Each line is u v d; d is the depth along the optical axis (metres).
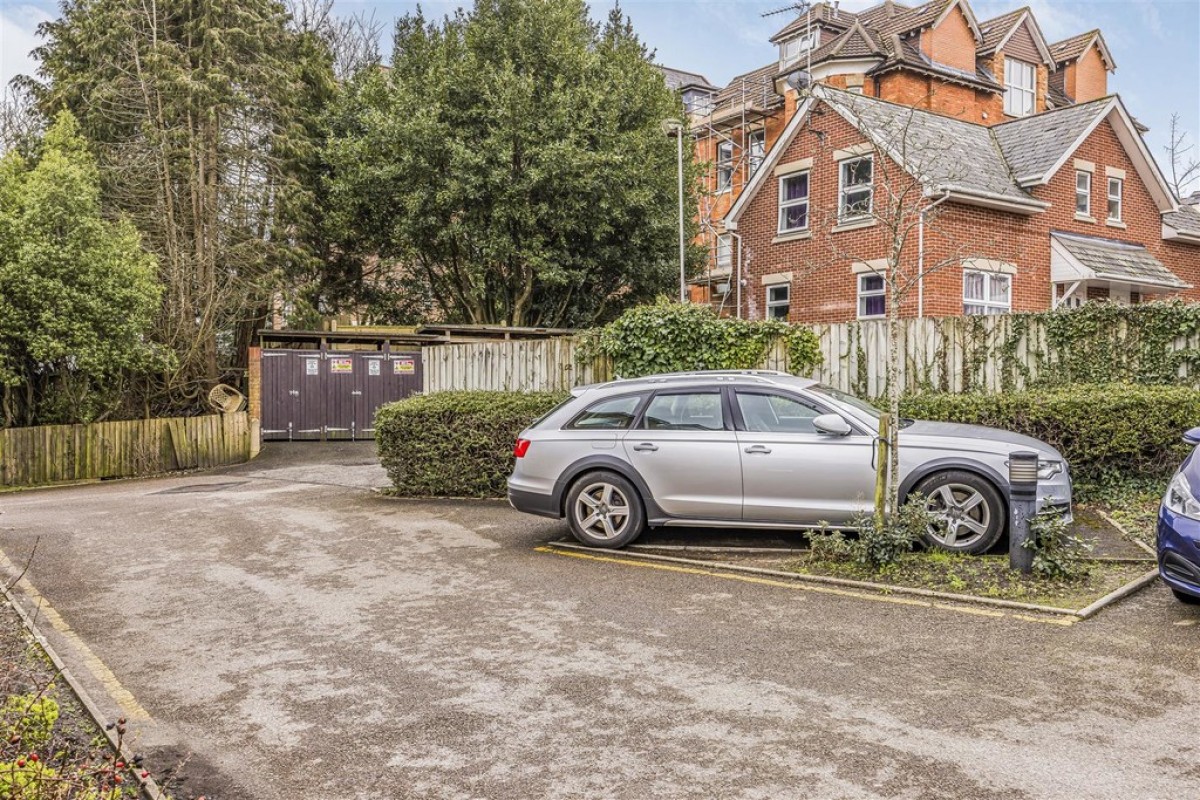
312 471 17.42
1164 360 10.43
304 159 26.16
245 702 4.95
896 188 19.19
